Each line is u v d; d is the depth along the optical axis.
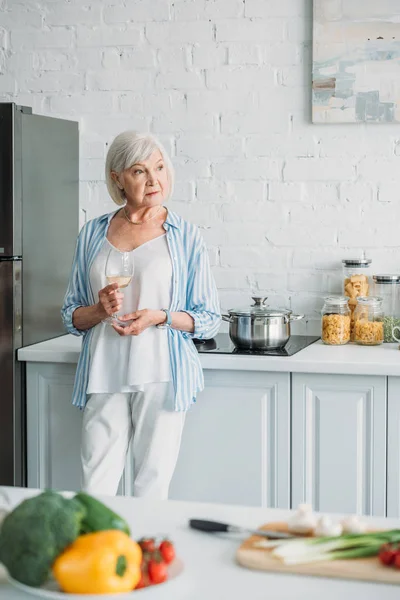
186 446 3.29
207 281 3.08
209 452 3.28
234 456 3.25
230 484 3.27
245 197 3.79
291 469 3.21
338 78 3.64
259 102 3.75
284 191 3.76
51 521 1.30
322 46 3.64
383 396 3.10
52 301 3.68
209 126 3.80
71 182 3.84
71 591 1.29
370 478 3.14
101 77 3.89
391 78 3.60
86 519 1.36
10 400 3.38
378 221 3.69
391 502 3.13
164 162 2.98
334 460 3.17
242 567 1.43
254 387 3.22
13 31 3.96
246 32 3.74
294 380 3.18
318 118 3.67
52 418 3.41
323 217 3.74
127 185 2.95
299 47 3.70
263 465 3.23
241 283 3.83
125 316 2.89
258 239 3.80
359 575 1.37
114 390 2.96
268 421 3.22
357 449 3.15
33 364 3.41
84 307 3.01
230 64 3.76
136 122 3.87
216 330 3.08
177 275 2.98
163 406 2.96
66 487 3.43
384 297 3.62
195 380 3.01
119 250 3.01
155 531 1.59
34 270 3.51
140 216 3.02
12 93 3.98
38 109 3.96
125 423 3.02
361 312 3.50
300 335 3.79
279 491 3.22
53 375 3.40
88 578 1.28
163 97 3.84
